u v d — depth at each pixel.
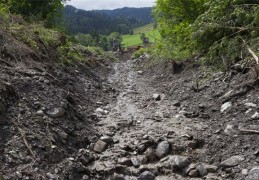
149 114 6.40
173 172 4.16
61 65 9.05
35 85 5.87
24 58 7.26
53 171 3.88
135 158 4.45
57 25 19.17
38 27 10.64
